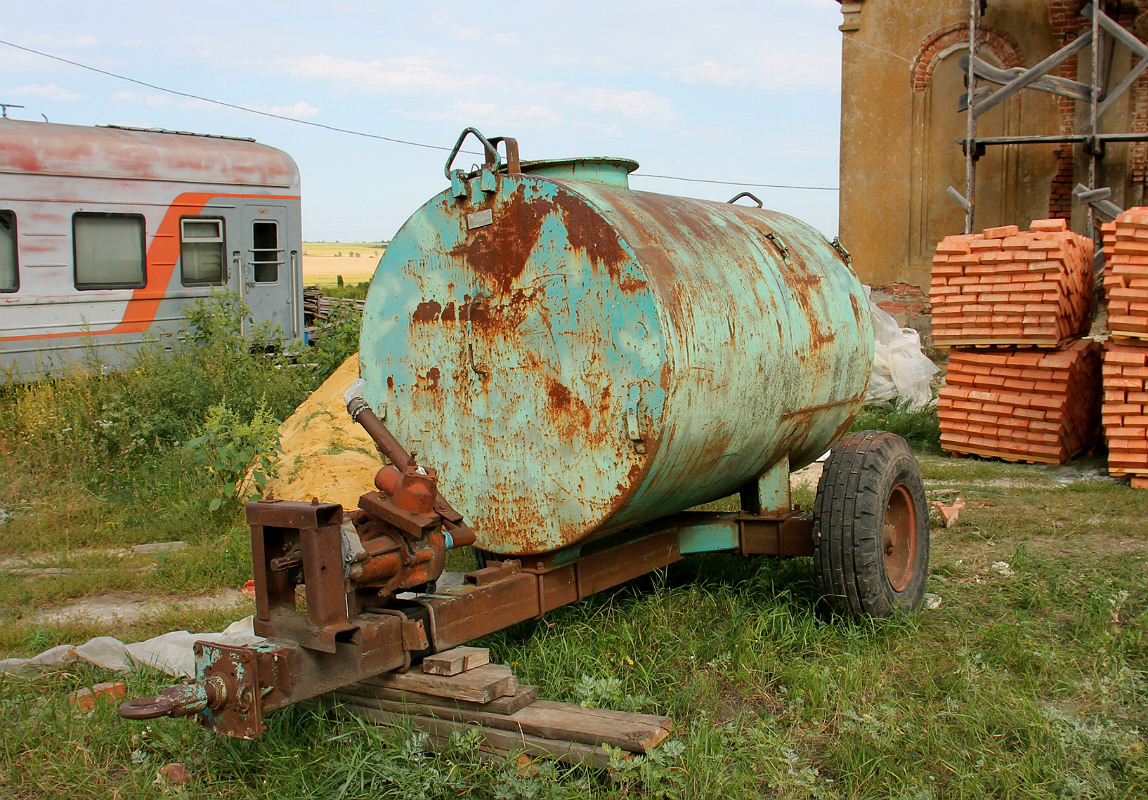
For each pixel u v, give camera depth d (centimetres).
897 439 528
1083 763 351
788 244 554
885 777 352
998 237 1014
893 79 1502
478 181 444
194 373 1074
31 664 470
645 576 575
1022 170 1450
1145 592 560
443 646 387
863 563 481
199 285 1274
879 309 1332
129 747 383
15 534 771
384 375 487
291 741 379
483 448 454
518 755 350
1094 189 1309
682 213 486
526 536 444
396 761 359
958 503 780
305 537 342
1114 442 893
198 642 340
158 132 1280
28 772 368
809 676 425
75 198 1129
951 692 417
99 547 753
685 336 408
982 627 511
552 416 430
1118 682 419
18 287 1085
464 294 454
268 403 1049
